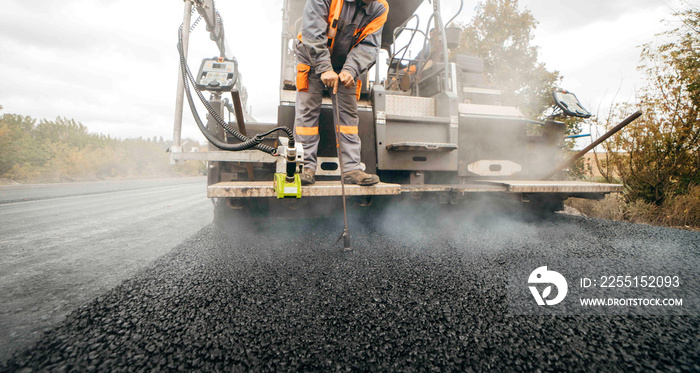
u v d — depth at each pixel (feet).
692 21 12.71
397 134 9.43
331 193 6.92
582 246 6.99
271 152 6.24
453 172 10.44
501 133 10.61
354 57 7.18
